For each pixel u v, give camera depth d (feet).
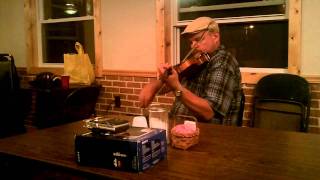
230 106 7.07
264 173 3.89
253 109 9.49
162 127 5.01
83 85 12.16
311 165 4.13
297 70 9.27
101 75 12.76
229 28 10.62
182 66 7.35
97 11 12.61
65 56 12.45
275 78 9.18
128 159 3.96
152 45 11.55
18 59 15.08
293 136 5.48
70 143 5.28
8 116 12.28
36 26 14.71
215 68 6.96
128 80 12.17
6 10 15.07
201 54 7.24
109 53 12.59
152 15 11.43
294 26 9.18
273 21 9.84
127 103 12.29
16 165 4.96
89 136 4.18
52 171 4.98
